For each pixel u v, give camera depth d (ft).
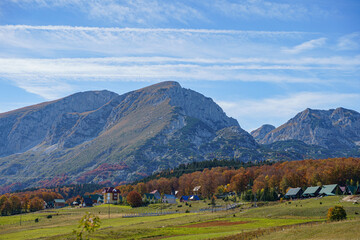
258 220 465.88
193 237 361.71
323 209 472.85
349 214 428.97
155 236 395.14
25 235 471.21
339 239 261.65
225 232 379.35
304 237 283.59
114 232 422.41
